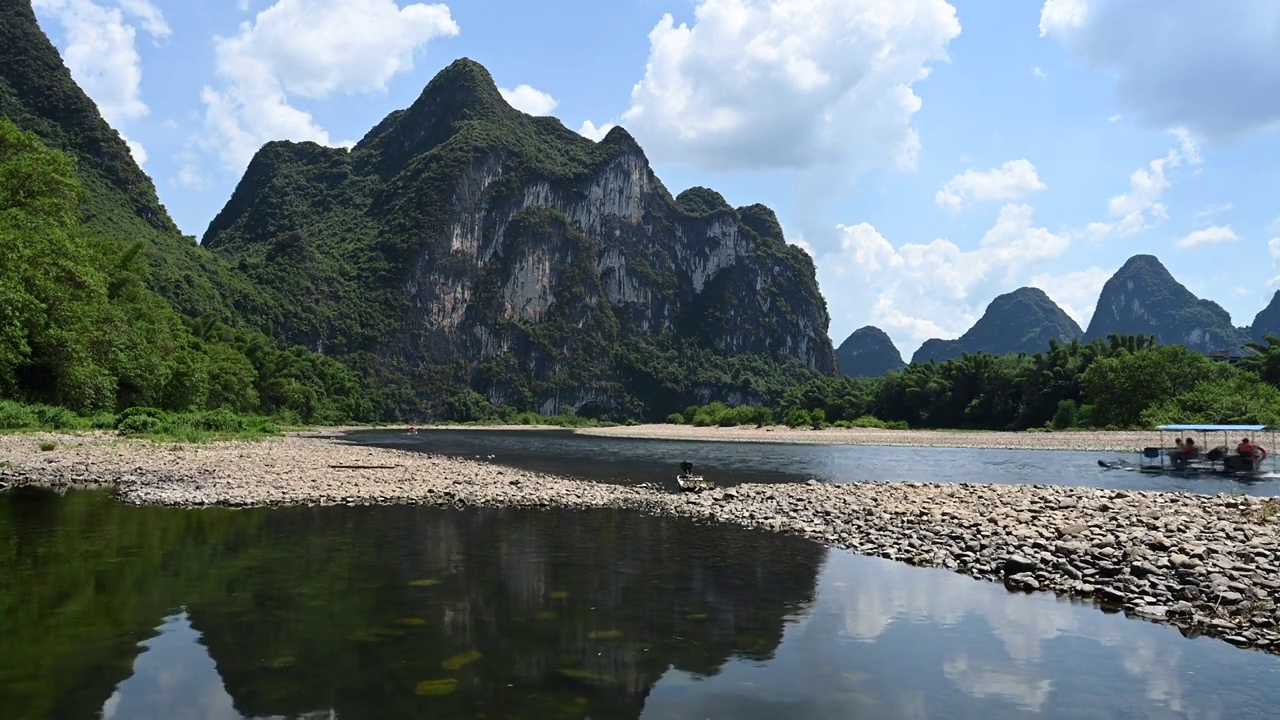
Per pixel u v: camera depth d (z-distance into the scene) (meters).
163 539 12.84
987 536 13.76
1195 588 9.90
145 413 39.44
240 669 6.93
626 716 6.12
